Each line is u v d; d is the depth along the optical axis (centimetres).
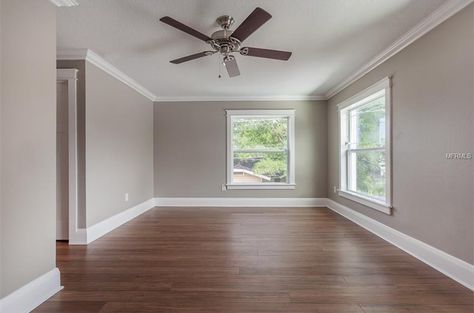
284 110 506
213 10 211
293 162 507
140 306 172
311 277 212
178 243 296
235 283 203
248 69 351
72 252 269
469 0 189
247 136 520
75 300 179
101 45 278
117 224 365
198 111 512
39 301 173
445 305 172
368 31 247
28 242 166
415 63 250
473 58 188
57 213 306
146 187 478
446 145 214
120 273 220
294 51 291
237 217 420
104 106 334
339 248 278
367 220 349
